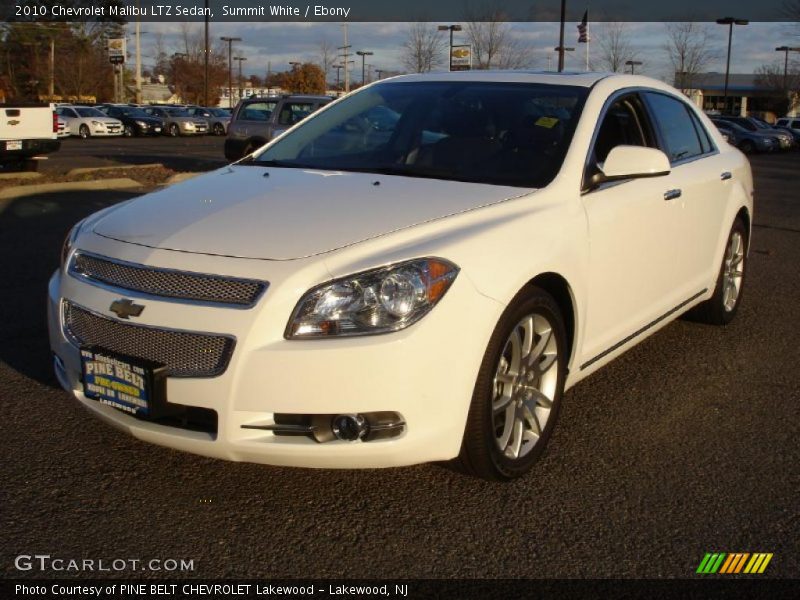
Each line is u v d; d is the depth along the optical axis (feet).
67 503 10.68
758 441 13.06
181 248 10.39
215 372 9.67
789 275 26.07
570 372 12.53
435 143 13.70
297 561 9.57
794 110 222.48
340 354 9.43
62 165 65.98
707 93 246.06
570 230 11.94
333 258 9.91
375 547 9.87
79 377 10.96
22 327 18.21
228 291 9.77
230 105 224.74
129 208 12.03
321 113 15.90
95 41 211.20
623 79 15.28
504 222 11.17
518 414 11.33
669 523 10.53
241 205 11.46
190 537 10.00
